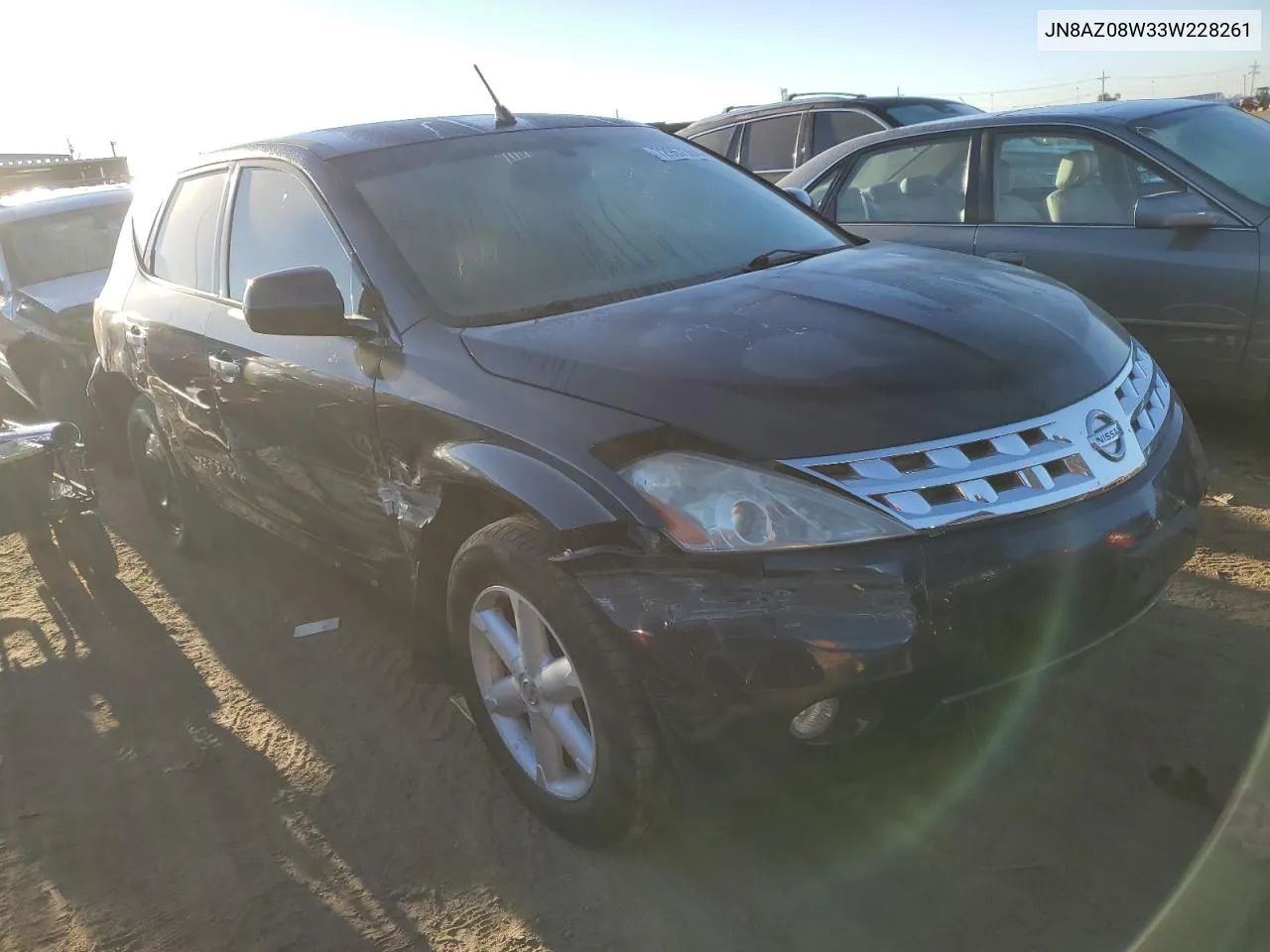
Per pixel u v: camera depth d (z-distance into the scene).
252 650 3.98
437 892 2.56
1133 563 2.32
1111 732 2.85
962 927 2.27
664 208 3.54
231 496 4.16
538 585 2.36
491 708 2.77
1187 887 2.30
